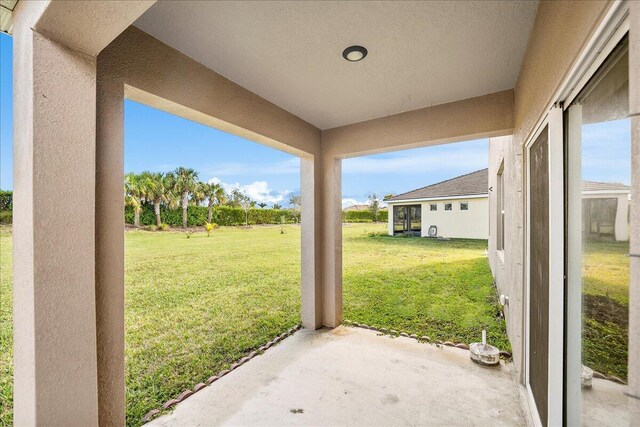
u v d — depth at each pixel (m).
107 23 1.35
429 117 3.42
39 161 1.33
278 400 2.58
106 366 1.83
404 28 2.03
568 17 1.26
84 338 1.49
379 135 3.77
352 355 3.39
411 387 2.75
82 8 1.25
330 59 2.43
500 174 5.70
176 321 4.85
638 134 0.74
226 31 2.05
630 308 0.76
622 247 1.06
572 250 1.54
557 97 1.51
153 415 2.39
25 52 1.39
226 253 11.09
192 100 2.41
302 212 4.27
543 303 1.92
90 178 1.51
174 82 2.26
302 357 3.35
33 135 1.31
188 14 1.87
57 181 1.39
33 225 1.32
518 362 2.68
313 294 4.17
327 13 1.88
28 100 1.34
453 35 2.11
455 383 2.80
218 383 2.87
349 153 4.07
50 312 1.37
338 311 4.34
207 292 6.61
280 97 3.16
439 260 9.98
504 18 1.92
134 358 3.51
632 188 0.75
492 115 3.05
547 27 1.62
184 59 2.34
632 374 0.75
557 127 1.58
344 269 8.81
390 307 5.30
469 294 6.16
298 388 2.76
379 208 23.73
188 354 3.59
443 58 2.41
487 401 2.53
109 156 1.85
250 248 12.16
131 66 1.97
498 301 5.64
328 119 3.86
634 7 0.75
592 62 1.15
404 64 2.51
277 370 3.08
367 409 2.45
